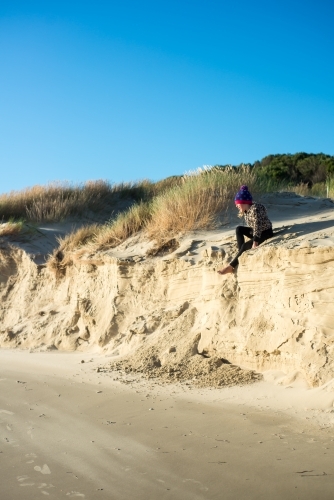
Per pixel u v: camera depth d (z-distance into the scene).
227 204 12.14
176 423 6.01
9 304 14.14
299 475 4.41
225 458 4.89
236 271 8.52
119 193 20.75
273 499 4.08
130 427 5.98
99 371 8.76
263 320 7.82
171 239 11.10
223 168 15.03
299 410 6.12
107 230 13.12
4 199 19.23
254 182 13.54
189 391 7.34
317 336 6.91
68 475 4.77
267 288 7.99
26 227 16.17
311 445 5.02
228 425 5.81
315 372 6.61
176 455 5.06
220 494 4.23
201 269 9.42
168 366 8.44
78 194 19.84
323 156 32.19
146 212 13.08
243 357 7.94
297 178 30.44
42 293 13.57
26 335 12.27
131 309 10.69
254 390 7.05
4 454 5.33
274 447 5.04
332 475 4.36
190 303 9.58
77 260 12.55
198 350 8.59
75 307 11.72
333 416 5.79
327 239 7.73
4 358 10.50
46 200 18.53
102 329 10.86
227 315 8.39
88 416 6.48
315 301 7.14
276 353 7.46
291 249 7.58
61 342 11.54
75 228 17.11
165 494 4.30
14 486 4.59
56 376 8.65
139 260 11.02
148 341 9.38
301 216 11.39
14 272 14.84
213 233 11.04
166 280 10.23
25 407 6.96
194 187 12.97
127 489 4.43
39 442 5.64
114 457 5.12
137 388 7.63
